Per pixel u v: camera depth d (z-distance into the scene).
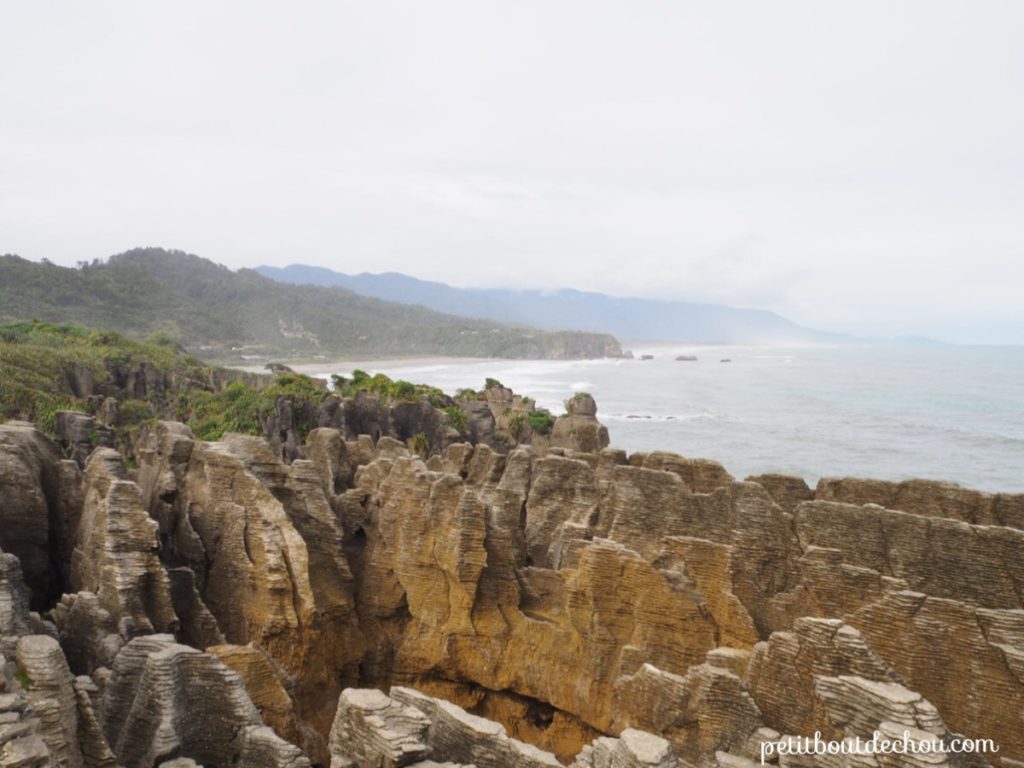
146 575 23.17
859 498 27.78
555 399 184.38
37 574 26.97
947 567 22.28
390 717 16.23
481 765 16.36
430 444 73.69
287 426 74.19
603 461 34.25
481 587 26.64
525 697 25.97
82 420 43.44
